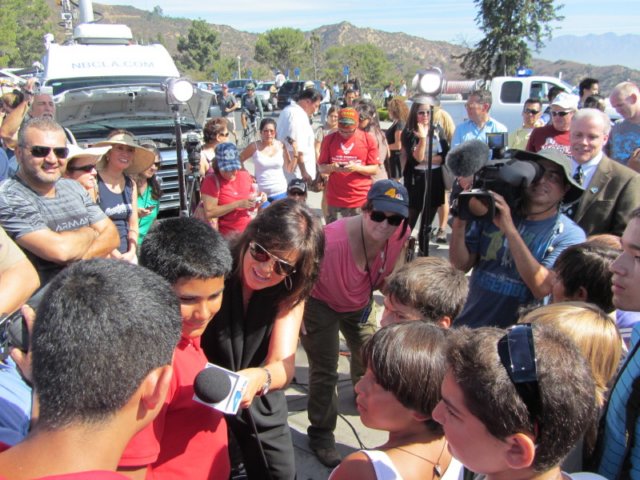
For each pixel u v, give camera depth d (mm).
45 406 1040
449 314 2098
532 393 1095
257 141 6145
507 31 35406
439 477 1546
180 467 1720
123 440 1105
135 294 1129
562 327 1667
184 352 1706
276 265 1920
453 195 5145
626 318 2312
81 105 7988
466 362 1188
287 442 2221
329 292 2850
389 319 2184
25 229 2818
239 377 1677
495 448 1148
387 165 7070
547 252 2650
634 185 3232
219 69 82375
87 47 8594
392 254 2922
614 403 1623
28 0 59031
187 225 1671
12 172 4105
